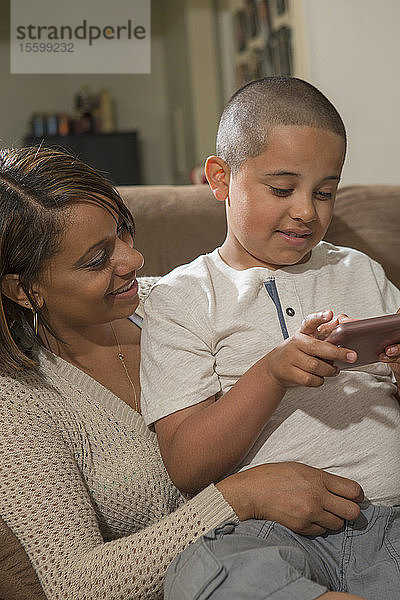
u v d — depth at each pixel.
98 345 1.18
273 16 4.20
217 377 1.10
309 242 1.11
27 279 1.03
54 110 6.63
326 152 1.08
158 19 6.62
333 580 0.97
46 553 0.90
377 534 1.00
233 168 1.13
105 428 1.09
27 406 1.01
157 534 0.92
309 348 0.91
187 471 1.00
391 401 1.13
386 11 3.40
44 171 1.02
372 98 3.44
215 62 5.48
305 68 3.51
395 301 1.25
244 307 1.12
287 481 0.95
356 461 1.06
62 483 0.95
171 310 1.13
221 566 0.82
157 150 6.76
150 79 6.68
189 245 1.52
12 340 1.03
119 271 1.03
